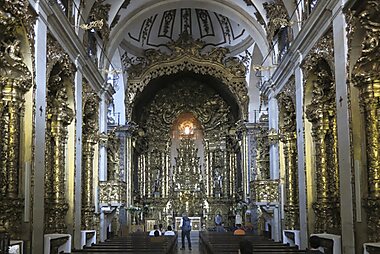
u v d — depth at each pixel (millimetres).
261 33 19344
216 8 19844
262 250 10586
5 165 9609
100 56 18297
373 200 9508
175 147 29875
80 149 15047
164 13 23453
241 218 25500
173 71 24500
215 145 29188
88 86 16609
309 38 13305
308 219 13812
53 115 13367
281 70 16766
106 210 18516
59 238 11734
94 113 17469
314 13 12266
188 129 29859
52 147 13359
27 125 10250
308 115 13750
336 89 11016
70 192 14250
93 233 16109
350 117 10227
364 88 9984
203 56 24422
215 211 28672
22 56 10234
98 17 17031
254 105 24422
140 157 28828
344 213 10539
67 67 13445
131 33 23250
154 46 24766
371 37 9461
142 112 28969
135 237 17328
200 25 24312
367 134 9977
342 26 10625
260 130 23719
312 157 13930
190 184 29078
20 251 9117
